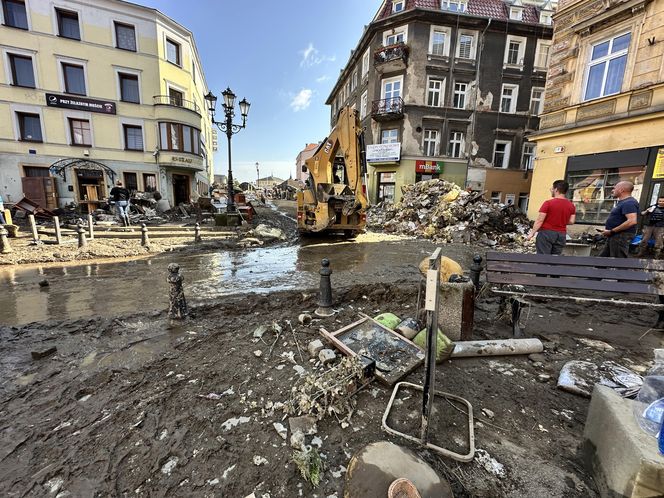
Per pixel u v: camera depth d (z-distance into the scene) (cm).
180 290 377
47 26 1697
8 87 1662
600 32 971
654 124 845
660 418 145
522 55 2052
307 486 165
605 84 973
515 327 339
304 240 1109
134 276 605
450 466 175
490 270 374
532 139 1202
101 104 1845
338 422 212
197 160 2180
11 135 1697
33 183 1684
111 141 1898
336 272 629
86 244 862
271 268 675
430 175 2105
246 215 1523
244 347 315
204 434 201
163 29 1995
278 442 195
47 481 168
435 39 1989
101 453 186
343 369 250
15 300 461
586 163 1022
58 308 427
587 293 495
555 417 217
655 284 340
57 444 194
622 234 506
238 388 248
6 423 212
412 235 1278
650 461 131
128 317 389
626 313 417
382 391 245
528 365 285
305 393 230
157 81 1983
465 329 320
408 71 1997
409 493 144
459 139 2103
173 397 238
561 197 458
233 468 176
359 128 1014
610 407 164
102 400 235
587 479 169
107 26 1819
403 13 1912
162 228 1165
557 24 1104
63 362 288
